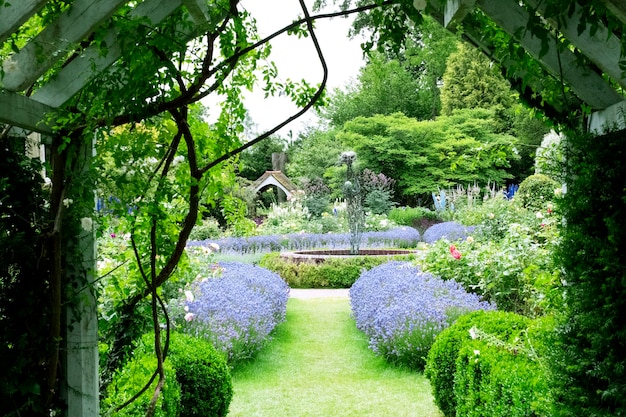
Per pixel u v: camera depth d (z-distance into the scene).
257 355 5.77
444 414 3.86
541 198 9.94
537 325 2.74
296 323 7.43
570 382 2.01
